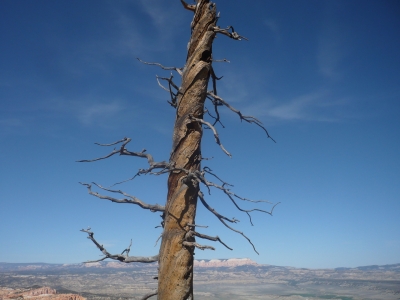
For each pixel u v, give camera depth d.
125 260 5.84
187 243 5.74
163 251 5.86
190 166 6.27
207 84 6.77
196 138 6.41
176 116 6.68
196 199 6.19
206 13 6.82
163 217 6.30
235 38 6.76
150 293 6.02
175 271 5.68
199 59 6.70
